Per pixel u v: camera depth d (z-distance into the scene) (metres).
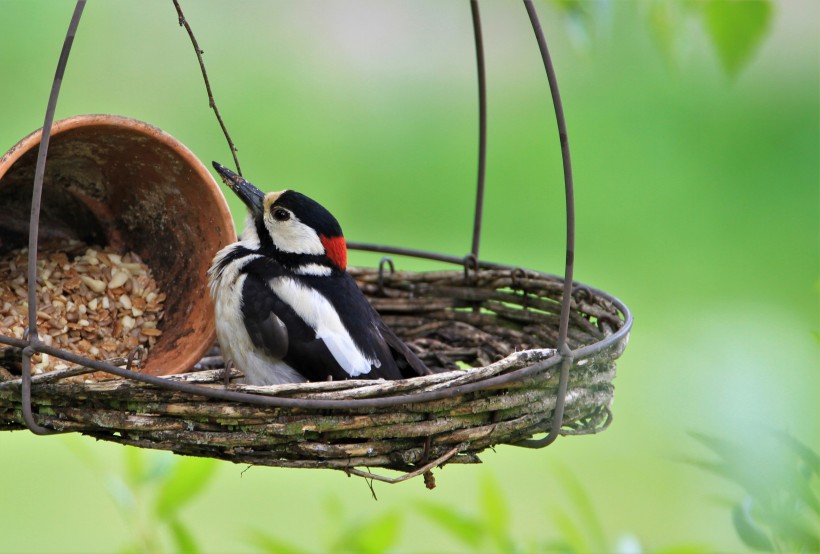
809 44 21.61
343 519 7.69
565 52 21.14
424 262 17.48
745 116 20.06
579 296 9.02
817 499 5.15
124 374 6.13
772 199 19.31
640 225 18.53
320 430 6.40
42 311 8.34
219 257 8.53
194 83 18.66
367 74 20.48
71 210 8.85
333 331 8.26
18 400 6.60
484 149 9.95
